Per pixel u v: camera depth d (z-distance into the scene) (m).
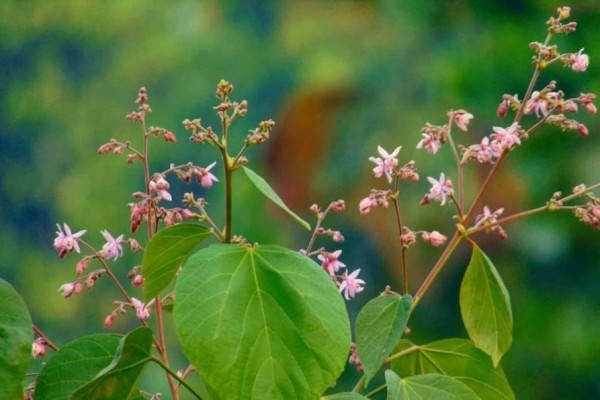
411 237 2.53
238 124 19.77
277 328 2.03
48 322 19.09
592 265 12.13
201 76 21.45
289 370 2.01
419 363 2.56
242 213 15.49
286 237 15.13
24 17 23.05
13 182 21.84
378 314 2.40
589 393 12.31
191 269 2.06
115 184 21.08
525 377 12.36
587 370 12.20
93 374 2.27
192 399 11.91
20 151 22.27
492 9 12.97
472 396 2.32
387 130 15.72
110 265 17.66
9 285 2.18
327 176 15.30
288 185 15.66
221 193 16.70
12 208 21.50
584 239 11.99
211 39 21.47
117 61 22.53
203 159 19.02
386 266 13.01
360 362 2.45
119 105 22.28
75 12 22.73
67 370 2.27
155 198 2.38
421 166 12.48
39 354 2.43
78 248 2.45
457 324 12.60
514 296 12.38
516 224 12.07
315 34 19.64
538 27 12.40
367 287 13.36
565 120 2.51
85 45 22.81
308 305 2.05
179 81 21.69
